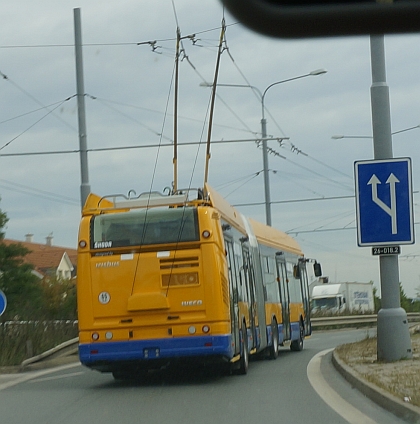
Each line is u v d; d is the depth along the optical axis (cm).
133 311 1506
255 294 1972
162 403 1255
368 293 6856
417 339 2589
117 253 1530
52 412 1188
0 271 3481
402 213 1655
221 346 1484
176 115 1873
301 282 2892
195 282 1503
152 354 1495
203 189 1591
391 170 1659
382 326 1667
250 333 1823
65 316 2850
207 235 1512
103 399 1342
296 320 2653
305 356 2288
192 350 1486
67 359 2370
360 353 1947
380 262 1683
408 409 1001
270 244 2367
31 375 1959
